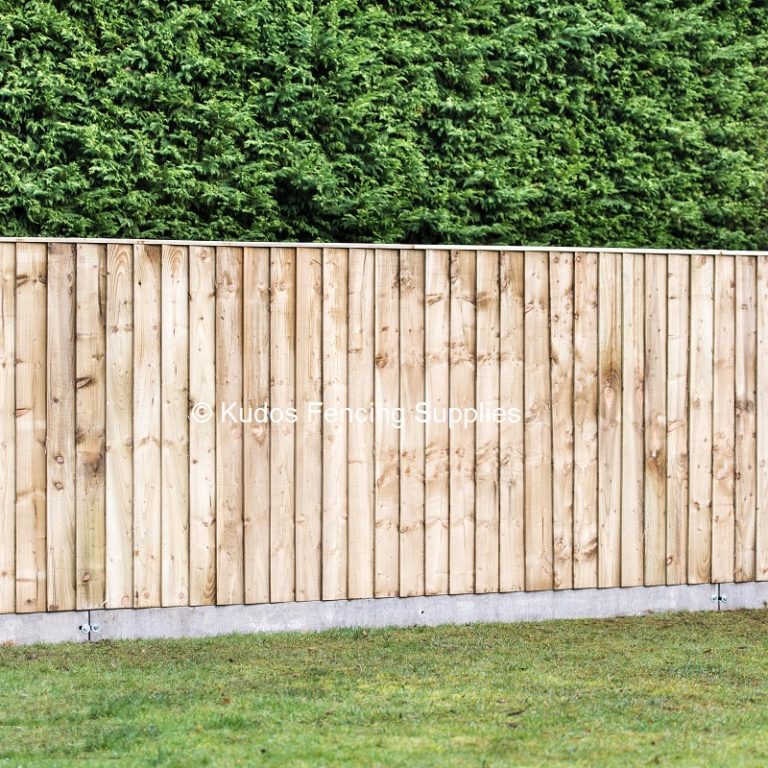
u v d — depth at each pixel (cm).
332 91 1333
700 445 1291
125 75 1293
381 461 1246
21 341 1202
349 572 1242
